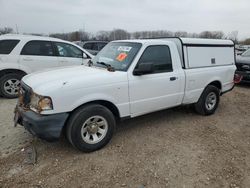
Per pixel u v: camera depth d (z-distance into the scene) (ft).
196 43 16.97
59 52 24.89
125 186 10.15
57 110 11.25
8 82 22.48
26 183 10.19
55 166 11.41
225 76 19.38
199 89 17.46
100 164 11.64
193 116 18.62
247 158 12.58
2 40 22.38
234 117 18.92
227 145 13.97
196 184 10.40
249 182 10.62
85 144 12.30
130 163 11.78
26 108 11.95
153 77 14.37
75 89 11.59
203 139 14.64
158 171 11.21
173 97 15.78
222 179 10.77
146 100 14.34
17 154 12.34
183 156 12.55
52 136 11.25
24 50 23.07
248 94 27.12
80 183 10.27
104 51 16.16
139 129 15.80
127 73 13.38
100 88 12.33
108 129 13.00
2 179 10.41
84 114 11.96
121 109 13.39
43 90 11.08
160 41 15.15
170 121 17.40
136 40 15.06
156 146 13.53
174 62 15.62
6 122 16.46
